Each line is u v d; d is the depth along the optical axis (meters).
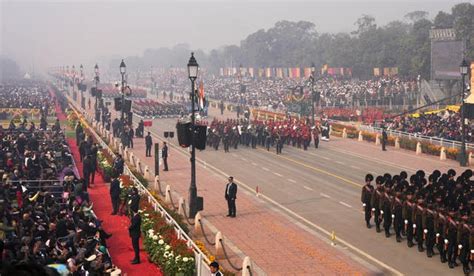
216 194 31.62
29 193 23.30
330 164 42.12
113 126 57.19
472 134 49.19
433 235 20.72
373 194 24.20
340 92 96.56
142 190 27.75
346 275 18.59
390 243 22.58
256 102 98.19
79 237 18.08
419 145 47.59
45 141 40.34
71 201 22.08
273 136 50.09
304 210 27.92
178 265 17.38
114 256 20.55
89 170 32.09
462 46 68.38
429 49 94.44
